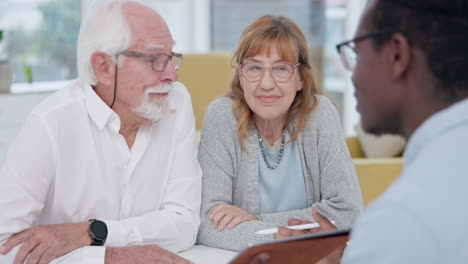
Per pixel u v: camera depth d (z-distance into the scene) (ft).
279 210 6.21
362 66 2.84
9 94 13.79
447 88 2.60
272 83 5.70
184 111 6.07
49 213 5.59
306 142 6.12
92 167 5.49
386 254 2.32
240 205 6.28
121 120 5.53
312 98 6.14
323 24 16.85
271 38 5.65
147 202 5.86
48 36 17.21
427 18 2.59
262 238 5.63
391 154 10.87
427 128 2.57
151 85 5.26
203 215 6.02
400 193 2.40
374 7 2.77
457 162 2.39
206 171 6.20
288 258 3.72
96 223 5.24
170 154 5.94
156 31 5.20
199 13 19.04
